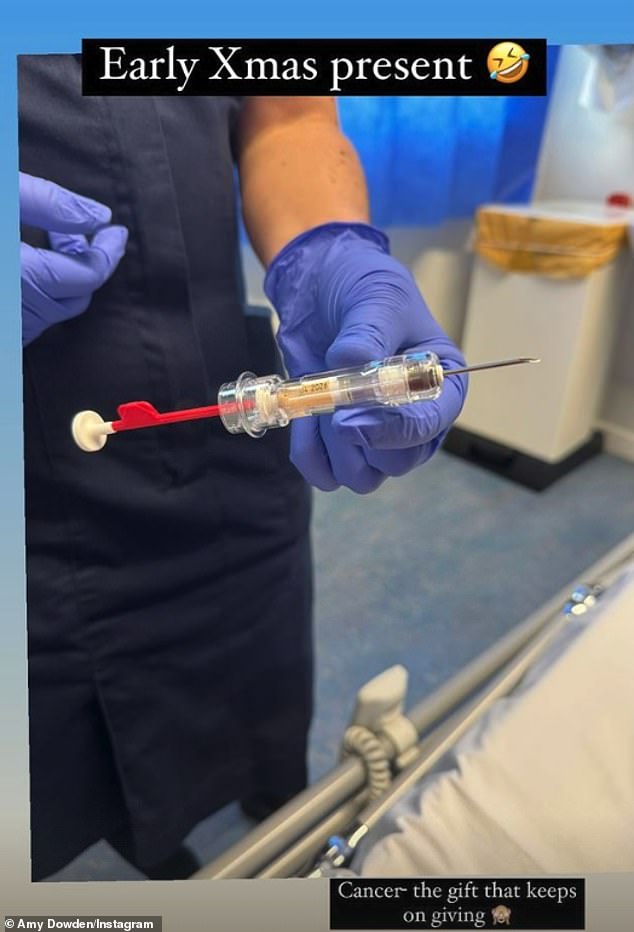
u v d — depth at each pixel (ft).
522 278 4.85
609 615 1.67
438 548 4.71
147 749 2.30
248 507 2.27
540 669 1.74
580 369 4.99
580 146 4.85
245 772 2.77
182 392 2.01
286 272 1.92
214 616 2.34
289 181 2.07
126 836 2.55
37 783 2.12
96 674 2.11
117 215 1.82
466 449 5.56
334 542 4.73
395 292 1.61
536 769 1.43
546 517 5.02
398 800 1.56
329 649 3.95
